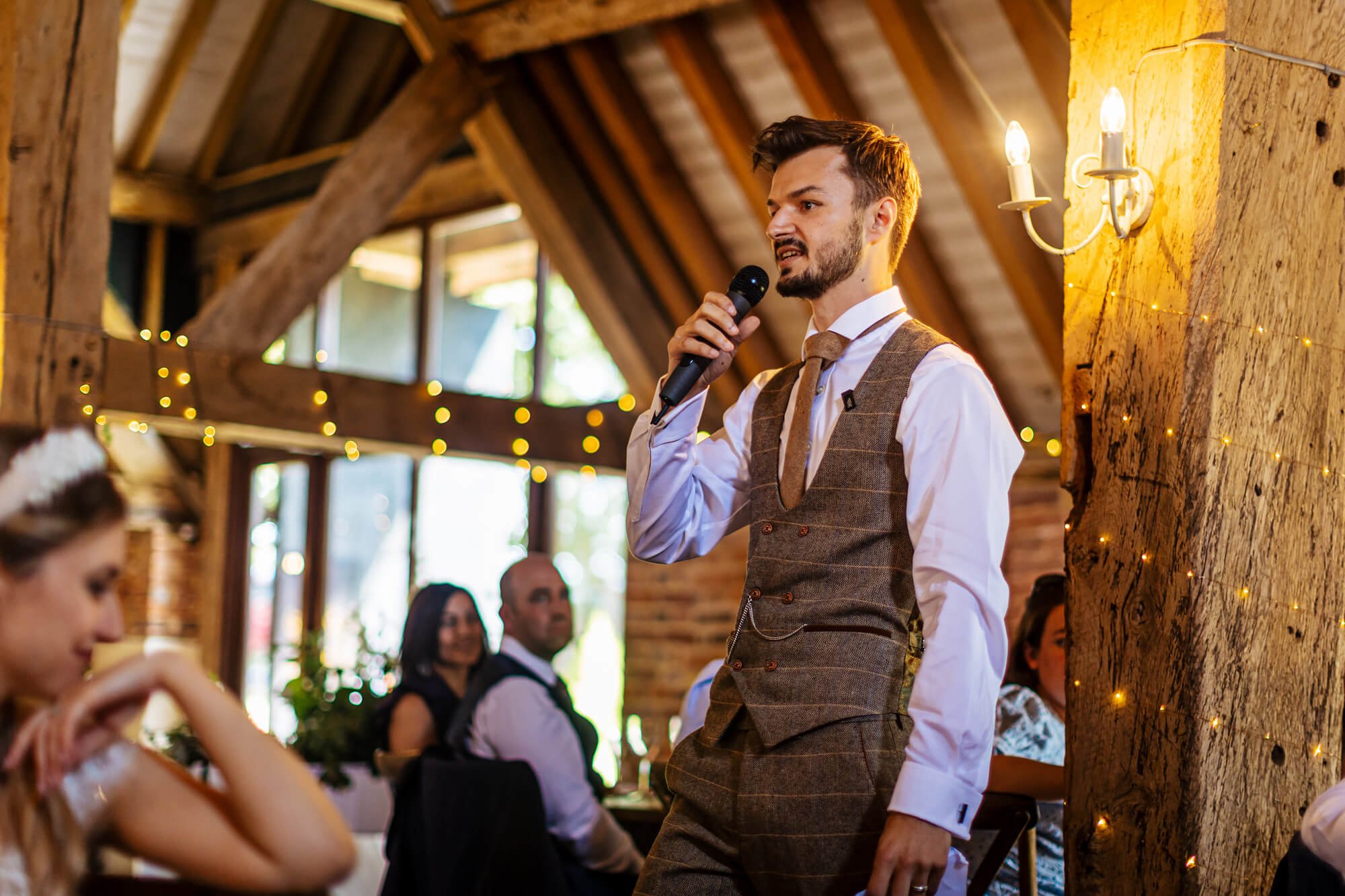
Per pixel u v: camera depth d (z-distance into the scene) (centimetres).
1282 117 205
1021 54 479
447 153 770
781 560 188
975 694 170
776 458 196
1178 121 202
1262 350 202
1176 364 199
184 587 926
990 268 546
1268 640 202
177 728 502
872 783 175
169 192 890
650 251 616
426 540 788
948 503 176
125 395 515
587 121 598
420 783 321
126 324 872
